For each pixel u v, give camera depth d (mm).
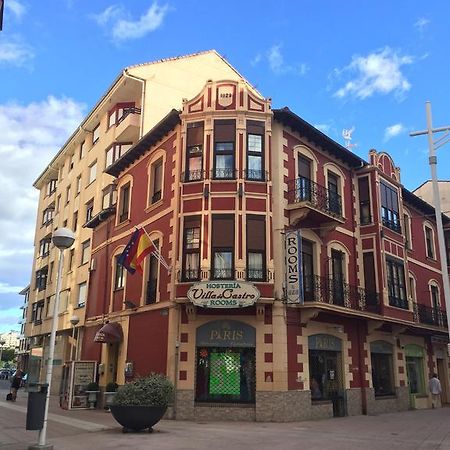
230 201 18094
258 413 16359
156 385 13391
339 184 22406
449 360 29203
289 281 17531
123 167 24922
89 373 21750
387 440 12406
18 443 11039
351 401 19641
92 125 33688
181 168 19188
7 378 66875
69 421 15773
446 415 20297
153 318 19125
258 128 19156
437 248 30875
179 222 18547
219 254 17688
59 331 31672
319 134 20688
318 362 18734
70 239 11719
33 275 44688
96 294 25828
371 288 22172
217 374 17125
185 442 11398
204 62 29797
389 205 24188
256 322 17203
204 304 16625
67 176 38656
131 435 12516
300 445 11281
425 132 16406
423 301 27500
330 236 20797
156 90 27469
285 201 18766
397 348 23906
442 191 34969
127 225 23406
